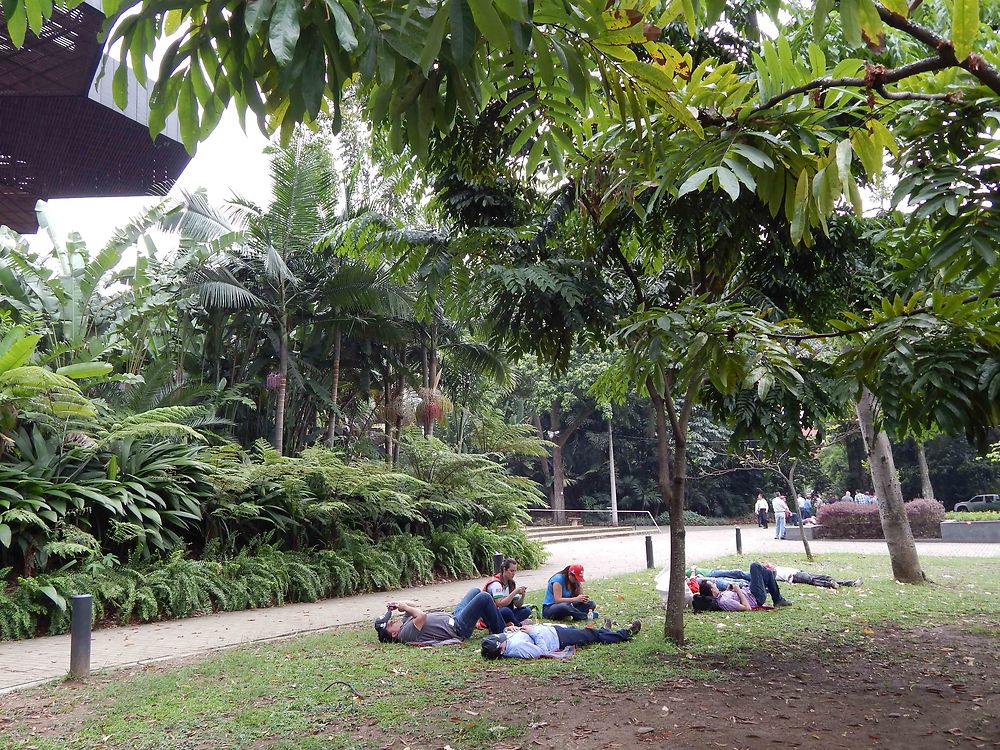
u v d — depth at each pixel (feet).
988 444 12.85
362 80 7.47
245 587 34.63
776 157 11.71
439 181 25.52
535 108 10.78
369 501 42.75
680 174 12.86
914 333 13.84
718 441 113.09
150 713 17.17
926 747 14.14
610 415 106.52
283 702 17.71
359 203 49.73
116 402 43.19
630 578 42.70
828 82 11.12
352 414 63.05
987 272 12.46
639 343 18.76
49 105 43.47
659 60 11.91
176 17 8.30
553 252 25.16
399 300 49.11
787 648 22.65
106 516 33.53
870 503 90.53
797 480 129.18
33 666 22.81
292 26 6.54
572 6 7.89
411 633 24.66
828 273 22.94
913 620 27.22
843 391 16.16
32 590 28.22
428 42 6.84
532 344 24.72
